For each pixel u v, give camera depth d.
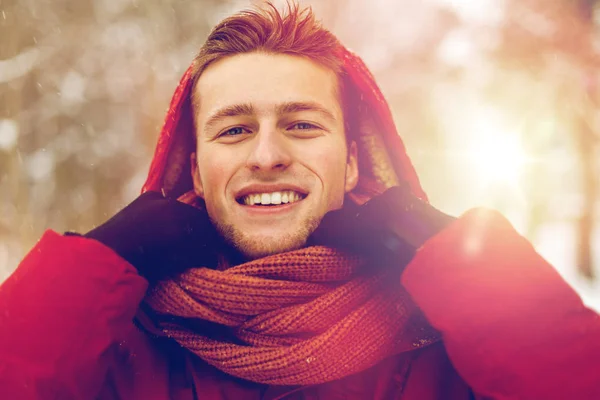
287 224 1.43
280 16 1.49
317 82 1.47
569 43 11.15
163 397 1.42
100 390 1.39
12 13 9.16
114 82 9.81
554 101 11.52
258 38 1.46
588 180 11.48
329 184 1.46
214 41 1.50
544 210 12.14
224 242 1.47
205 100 1.48
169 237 1.36
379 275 1.42
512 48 11.29
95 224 9.44
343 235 1.38
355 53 1.59
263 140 1.41
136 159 9.79
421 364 1.43
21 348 1.22
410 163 1.66
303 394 1.41
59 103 9.46
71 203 9.33
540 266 1.27
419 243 1.33
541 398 1.19
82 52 9.73
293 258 1.38
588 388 1.18
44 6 9.48
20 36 9.25
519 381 1.20
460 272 1.26
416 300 1.29
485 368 1.22
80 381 1.25
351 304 1.38
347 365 1.33
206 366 1.45
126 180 9.77
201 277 1.38
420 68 11.48
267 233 1.43
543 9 11.15
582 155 11.60
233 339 1.44
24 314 1.24
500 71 11.52
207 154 1.46
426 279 1.28
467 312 1.24
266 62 1.45
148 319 1.44
